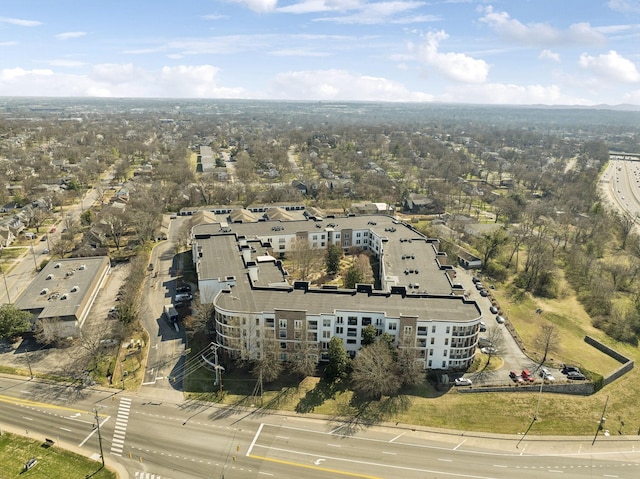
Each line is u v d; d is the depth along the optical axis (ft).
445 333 380.37
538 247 631.56
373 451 304.50
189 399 352.28
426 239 608.19
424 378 375.04
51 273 524.11
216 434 316.40
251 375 380.99
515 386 371.56
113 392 359.46
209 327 444.14
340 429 324.39
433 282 473.26
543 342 438.40
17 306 441.68
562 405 358.84
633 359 437.58
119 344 420.36
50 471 280.92
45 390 360.69
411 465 293.64
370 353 356.38
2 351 411.54
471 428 330.13
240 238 605.31
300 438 314.55
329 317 387.75
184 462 290.97
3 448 299.58
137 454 297.33
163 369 387.75
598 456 308.81
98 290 528.63
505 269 631.15
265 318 387.75
